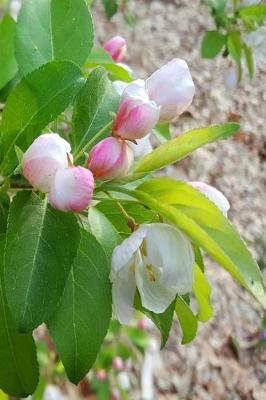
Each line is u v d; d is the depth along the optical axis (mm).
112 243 147
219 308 618
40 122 147
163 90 152
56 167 132
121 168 138
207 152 755
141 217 152
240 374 583
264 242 677
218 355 588
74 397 470
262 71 855
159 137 215
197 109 799
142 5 917
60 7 173
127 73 201
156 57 845
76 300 145
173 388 556
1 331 158
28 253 133
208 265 648
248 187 743
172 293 139
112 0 352
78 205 131
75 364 145
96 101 158
